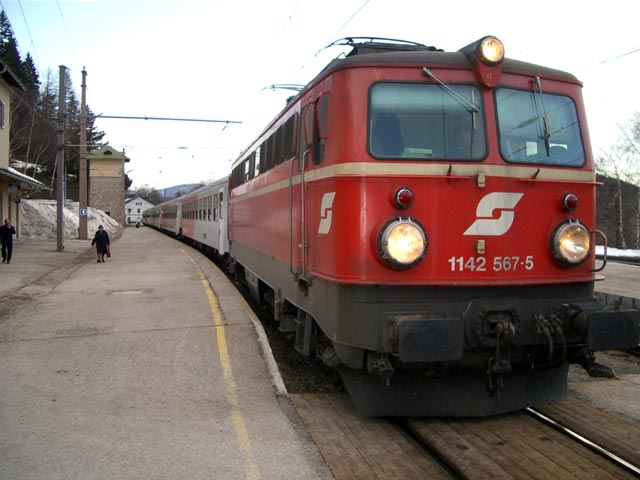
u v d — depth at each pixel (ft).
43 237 112.68
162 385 19.25
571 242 15.69
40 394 18.26
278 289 23.95
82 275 50.98
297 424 16.11
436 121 15.43
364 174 14.90
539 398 16.80
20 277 48.42
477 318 14.80
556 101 16.53
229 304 33.37
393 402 16.20
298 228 19.94
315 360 23.93
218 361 21.94
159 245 98.22
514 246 15.40
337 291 15.35
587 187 16.40
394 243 14.49
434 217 14.97
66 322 28.89
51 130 189.47
